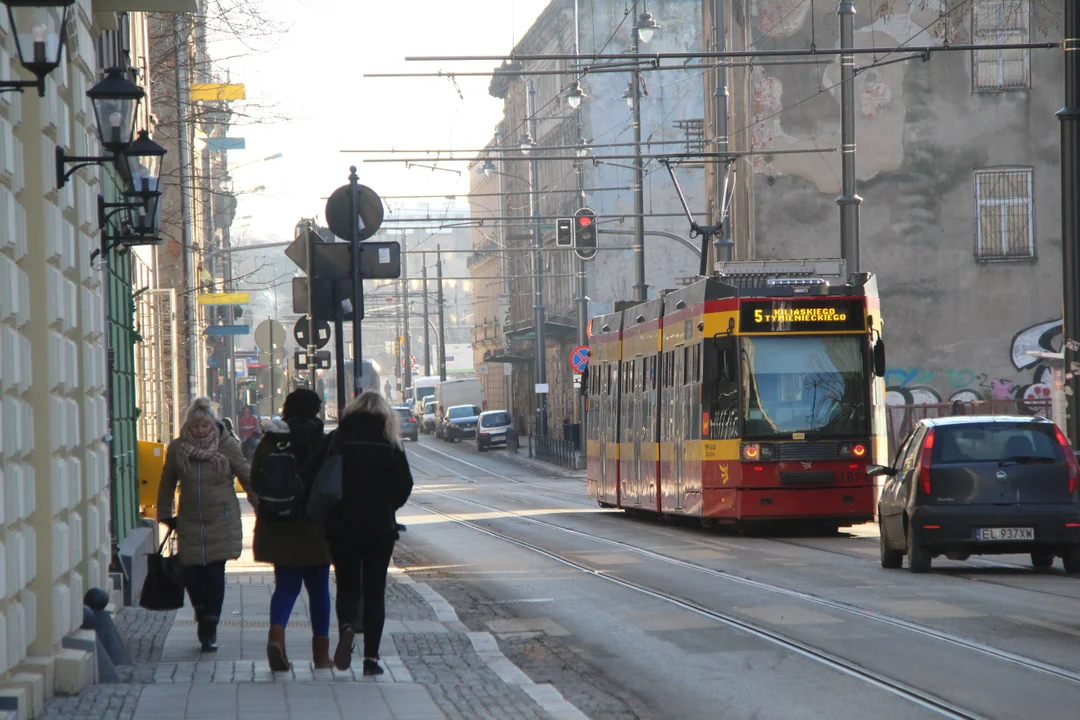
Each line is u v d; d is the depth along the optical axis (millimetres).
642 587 31547
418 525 57875
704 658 21375
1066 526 30828
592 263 139125
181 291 52500
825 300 44469
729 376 44344
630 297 139000
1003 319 80500
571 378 146125
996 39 80188
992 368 80562
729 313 44562
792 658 20938
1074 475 31234
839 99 81500
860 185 81188
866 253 81000
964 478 31125
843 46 53156
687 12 141625
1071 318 37281
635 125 82375
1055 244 80375
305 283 27656
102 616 20312
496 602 30000
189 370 53469
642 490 54000
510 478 106750
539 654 22500
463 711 16844
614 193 140250
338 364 27625
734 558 37469
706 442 45031
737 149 90375
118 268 32281
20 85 14297
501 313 186250
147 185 25422
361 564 19766
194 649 22406
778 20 81875
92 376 20812
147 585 21859
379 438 19312
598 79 141250
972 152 80812
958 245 80750
